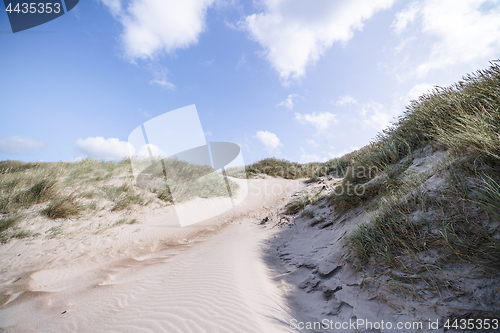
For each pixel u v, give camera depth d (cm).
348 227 395
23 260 415
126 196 732
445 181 274
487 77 385
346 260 309
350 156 1145
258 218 765
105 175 872
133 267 391
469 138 273
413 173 355
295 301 277
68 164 1003
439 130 366
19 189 646
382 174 457
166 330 206
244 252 438
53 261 420
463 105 378
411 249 247
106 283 327
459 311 180
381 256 269
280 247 468
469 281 192
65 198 622
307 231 523
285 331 212
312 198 735
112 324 220
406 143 450
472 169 255
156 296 272
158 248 511
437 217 250
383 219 303
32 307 261
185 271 348
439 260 221
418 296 210
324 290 279
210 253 437
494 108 302
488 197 223
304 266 356
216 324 214
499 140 238
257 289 291
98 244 506
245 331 204
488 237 200
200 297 263
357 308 233
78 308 255
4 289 313
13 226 506
